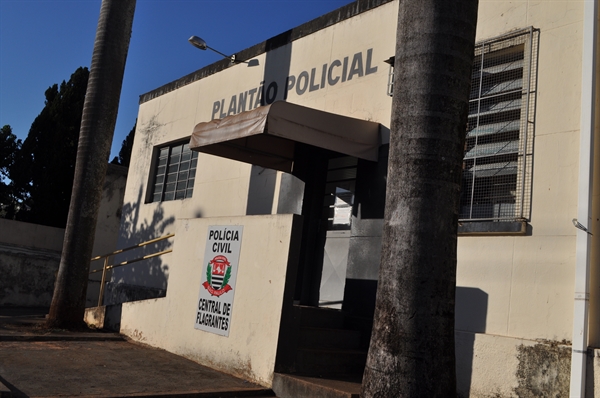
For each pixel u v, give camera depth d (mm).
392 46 8391
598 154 5812
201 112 12430
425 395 4059
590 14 5969
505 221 6438
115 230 18250
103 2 10367
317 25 9820
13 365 6535
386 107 8273
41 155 20656
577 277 5547
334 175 9117
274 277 6824
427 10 4496
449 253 4277
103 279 11141
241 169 10914
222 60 12055
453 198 4340
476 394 6207
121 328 9617
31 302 16641
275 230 6980
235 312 7277
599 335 5523
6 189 20797
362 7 9023
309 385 5961
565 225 5977
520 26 6812
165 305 8664
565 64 6305
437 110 4359
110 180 18219
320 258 8922
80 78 21797
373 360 4270
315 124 7727
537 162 6348
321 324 7617
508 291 6309
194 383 6422
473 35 4570
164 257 12375
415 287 4188
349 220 8625
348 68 9062
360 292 7895
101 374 6484
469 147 7125
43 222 20547
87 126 10078
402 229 4297
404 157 4387
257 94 10914
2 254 16188
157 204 13180
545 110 6383
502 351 6078
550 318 5906
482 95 7094
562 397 5570
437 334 4156
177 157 13195
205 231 8195
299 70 10016
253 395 6258
